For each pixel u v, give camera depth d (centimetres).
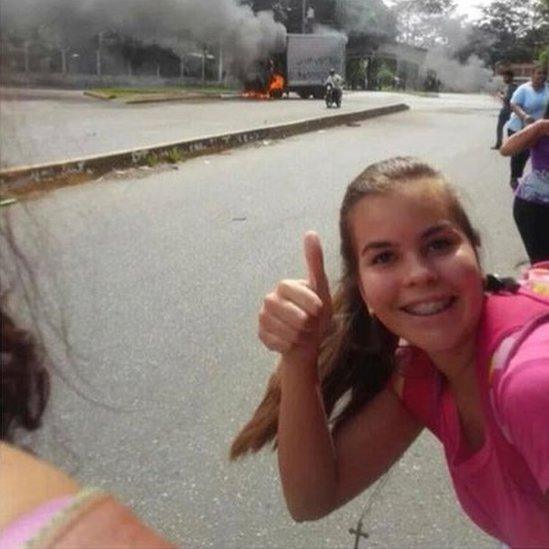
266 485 164
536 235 255
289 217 452
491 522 88
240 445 98
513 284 82
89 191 478
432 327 81
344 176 623
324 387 94
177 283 309
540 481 74
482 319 80
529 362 74
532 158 252
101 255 335
